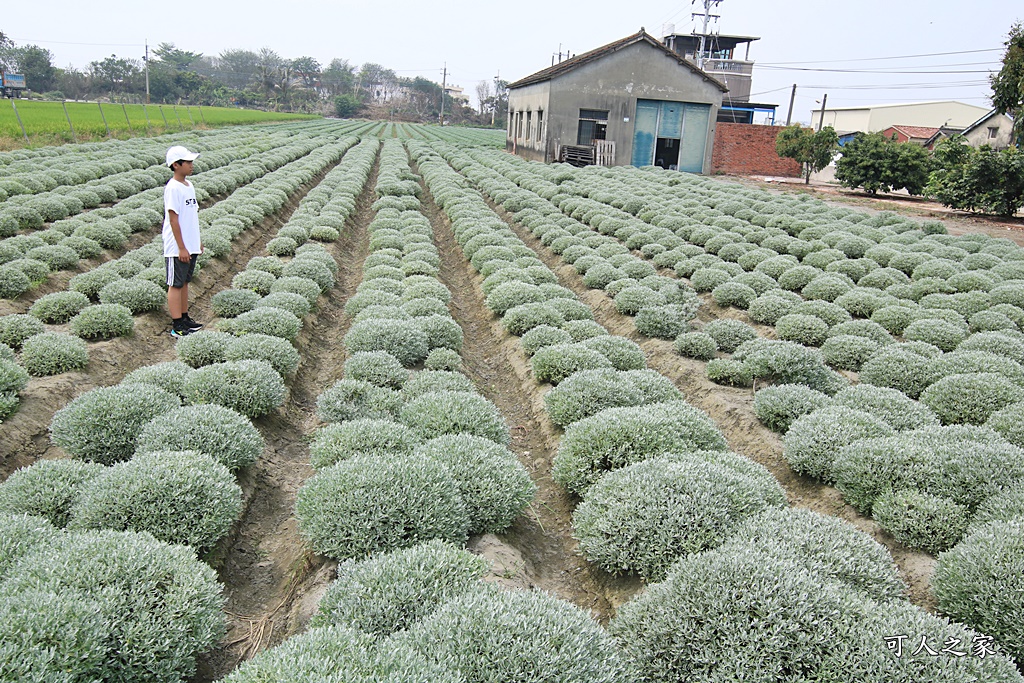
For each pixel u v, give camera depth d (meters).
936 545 5.73
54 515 5.69
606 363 9.41
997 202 27.09
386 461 5.94
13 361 8.46
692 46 71.44
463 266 18.05
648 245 18.67
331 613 4.50
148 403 7.15
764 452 7.98
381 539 5.36
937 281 14.58
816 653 3.99
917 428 7.44
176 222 10.67
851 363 10.54
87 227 15.90
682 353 11.05
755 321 13.17
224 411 7.01
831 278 14.73
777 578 4.36
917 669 3.82
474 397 7.89
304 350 11.24
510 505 6.11
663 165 45.72
